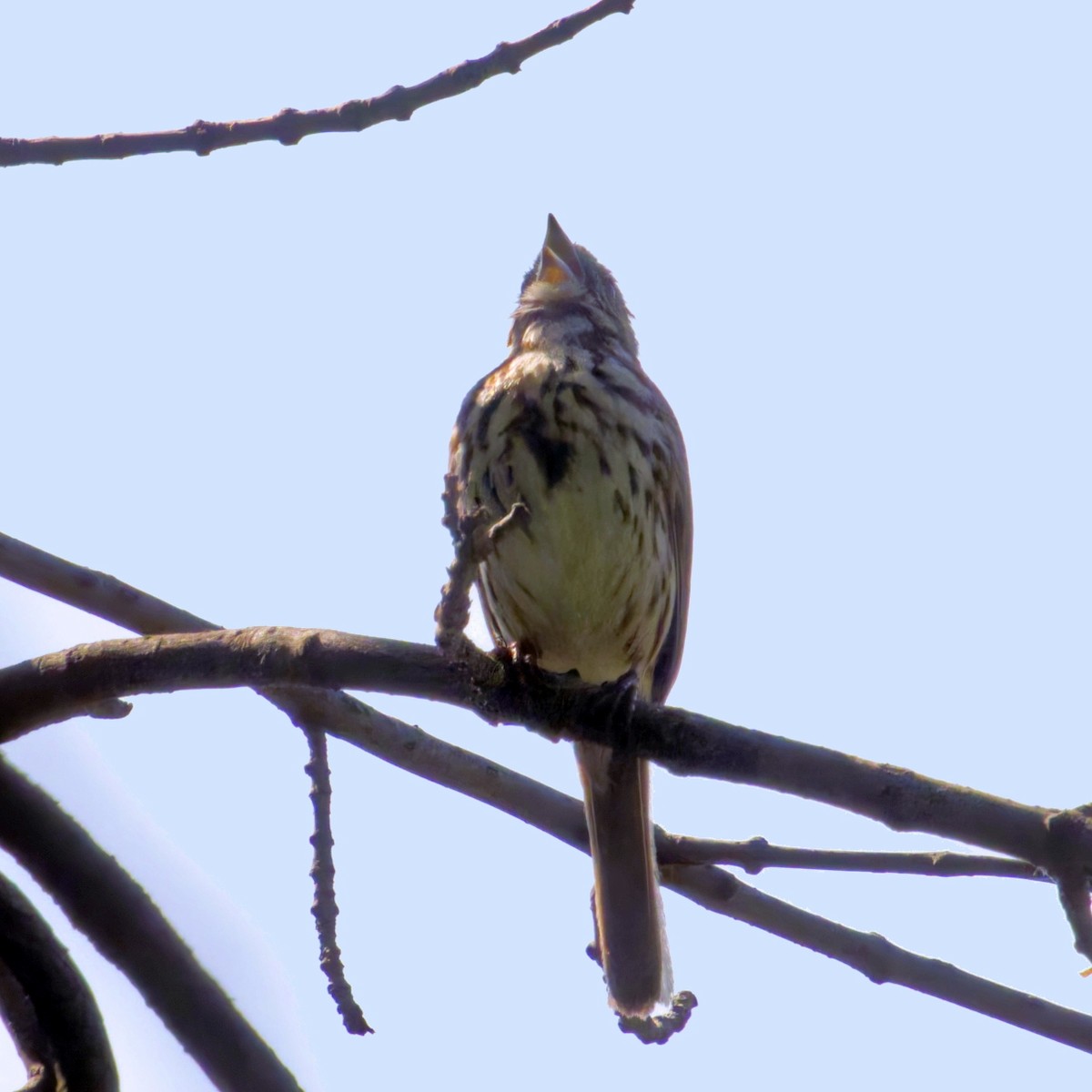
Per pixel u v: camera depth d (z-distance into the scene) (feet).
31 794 24.76
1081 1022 28.50
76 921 24.22
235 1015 23.68
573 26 23.80
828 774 22.18
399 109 24.26
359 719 30.22
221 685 24.67
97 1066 22.35
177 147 24.58
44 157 24.63
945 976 29.14
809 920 29.68
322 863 25.11
